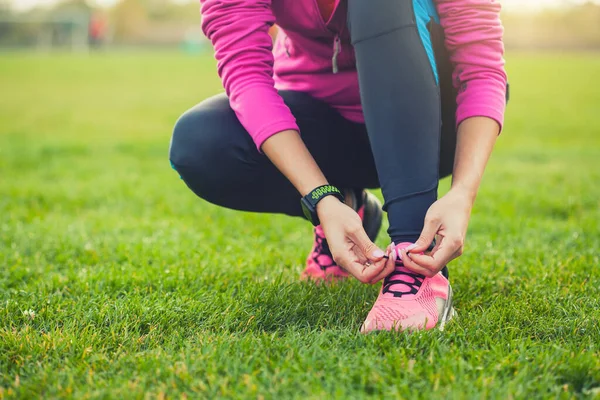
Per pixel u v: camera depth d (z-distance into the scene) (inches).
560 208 136.0
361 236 55.4
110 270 87.6
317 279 79.3
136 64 1076.5
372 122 57.0
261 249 103.2
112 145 264.4
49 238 109.2
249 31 60.2
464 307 70.8
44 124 361.1
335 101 72.3
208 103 70.2
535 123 361.7
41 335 63.1
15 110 441.4
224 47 61.0
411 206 56.2
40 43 2167.8
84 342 60.0
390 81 55.6
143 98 547.2
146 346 61.1
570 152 240.4
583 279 80.7
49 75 815.7
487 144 58.6
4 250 101.6
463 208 54.9
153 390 50.0
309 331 63.2
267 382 49.9
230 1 60.3
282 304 70.4
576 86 658.2
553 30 2368.4
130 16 2605.8
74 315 68.4
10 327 64.5
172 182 177.0
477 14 60.6
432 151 56.6
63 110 444.8
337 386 48.8
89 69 937.5
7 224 122.6
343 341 58.4
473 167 57.3
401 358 53.2
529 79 755.4
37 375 53.2
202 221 127.3
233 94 61.2
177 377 51.6
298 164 57.7
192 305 69.9
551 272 82.2
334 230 55.8
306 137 71.2
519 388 48.1
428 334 57.4
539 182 172.1
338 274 79.5
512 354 54.6
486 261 91.4
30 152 234.5
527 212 135.7
